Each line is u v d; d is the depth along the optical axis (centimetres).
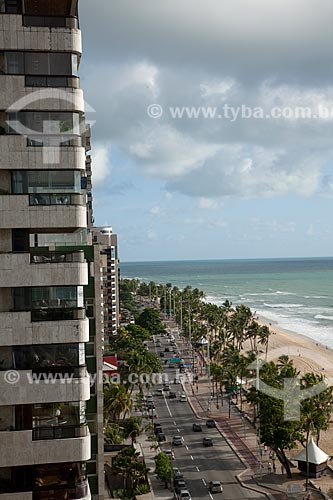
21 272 3656
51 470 3700
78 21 3916
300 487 9112
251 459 10494
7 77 3684
